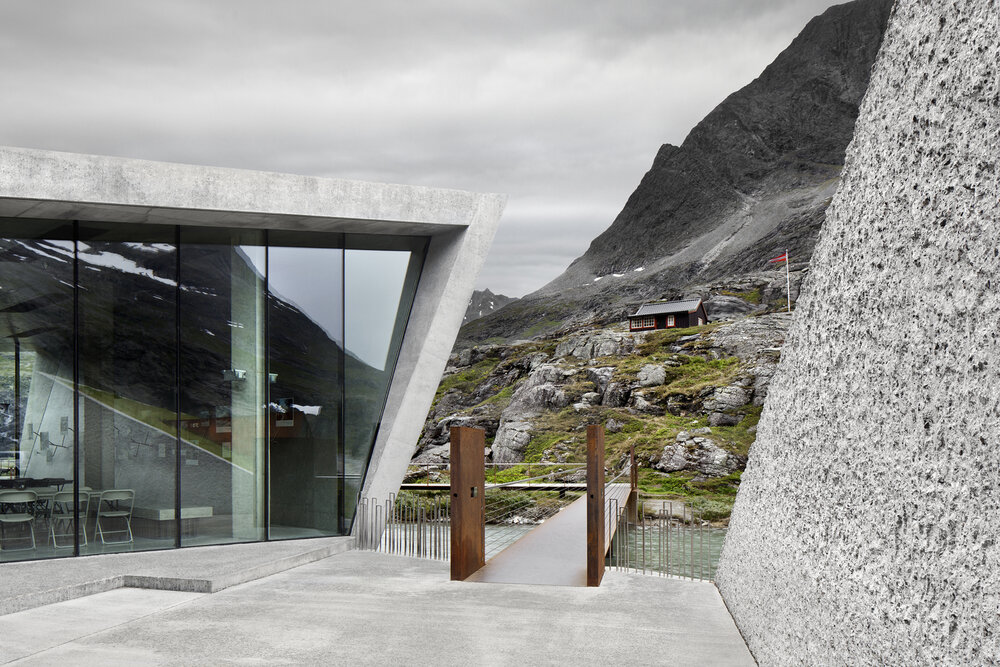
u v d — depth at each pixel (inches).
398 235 490.9
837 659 140.9
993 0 96.7
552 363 2842.0
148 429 432.8
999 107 93.7
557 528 514.0
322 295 476.1
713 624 270.1
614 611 291.0
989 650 88.0
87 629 267.3
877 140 135.9
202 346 447.8
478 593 325.7
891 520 119.5
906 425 115.7
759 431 241.9
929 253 110.7
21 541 398.3
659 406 2121.1
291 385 467.2
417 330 478.9
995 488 88.8
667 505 1109.1
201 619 281.3
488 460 2062.0
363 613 289.9
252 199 416.8
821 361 164.9
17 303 406.6
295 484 466.0
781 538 194.2
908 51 123.7
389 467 467.8
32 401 406.3
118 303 429.4
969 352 97.3
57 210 396.2
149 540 428.5
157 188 395.5
